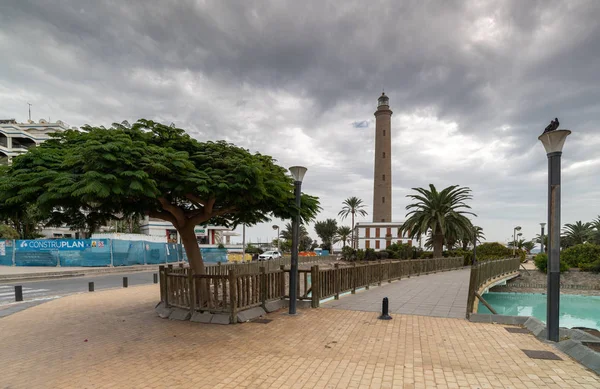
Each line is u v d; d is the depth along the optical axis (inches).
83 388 174.6
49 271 880.3
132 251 1154.0
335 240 2751.0
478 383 176.7
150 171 243.9
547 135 250.4
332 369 197.3
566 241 2176.4
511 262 1071.6
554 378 182.2
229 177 283.3
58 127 2020.2
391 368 198.2
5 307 423.8
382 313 333.1
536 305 890.1
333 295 438.3
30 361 216.7
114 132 255.4
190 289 326.6
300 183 357.7
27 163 263.7
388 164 2353.6
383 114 2354.8
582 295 1042.7
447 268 1086.4
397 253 1731.1
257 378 185.2
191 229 389.7
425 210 1290.6
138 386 176.4
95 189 205.5
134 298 482.6
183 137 319.6
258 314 336.2
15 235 1296.8
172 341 255.9
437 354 222.2
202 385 176.9
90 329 297.6
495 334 270.4
